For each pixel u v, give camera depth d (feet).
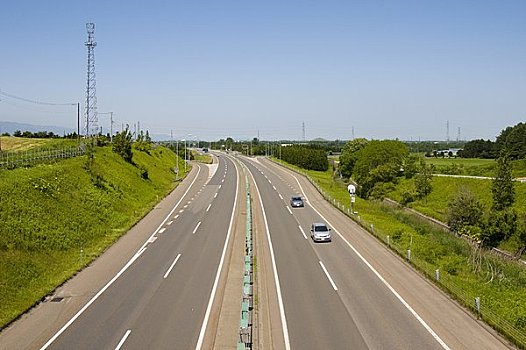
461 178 211.20
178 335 61.57
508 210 145.69
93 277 87.76
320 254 105.91
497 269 115.34
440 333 60.95
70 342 59.57
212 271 91.86
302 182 263.08
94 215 130.62
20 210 104.32
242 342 53.06
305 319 66.39
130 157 229.04
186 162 360.69
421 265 92.17
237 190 223.51
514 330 59.36
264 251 109.09
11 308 69.97
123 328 63.98
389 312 68.74
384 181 244.42
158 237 122.83
